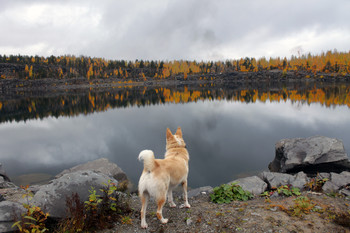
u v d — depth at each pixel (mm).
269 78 157125
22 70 167500
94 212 4395
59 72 172750
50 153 15250
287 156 8961
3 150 16531
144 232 4219
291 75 146875
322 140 9047
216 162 11617
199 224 4371
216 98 55281
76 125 26953
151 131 21141
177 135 5754
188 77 190375
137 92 92250
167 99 57406
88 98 69125
